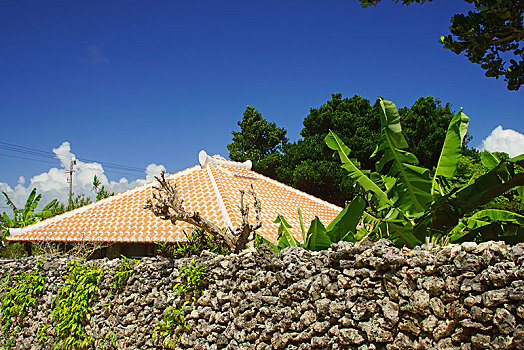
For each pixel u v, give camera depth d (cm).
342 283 512
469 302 399
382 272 479
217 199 1598
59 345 942
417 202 688
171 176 1920
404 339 450
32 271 1087
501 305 381
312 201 2023
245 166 2112
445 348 414
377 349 472
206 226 866
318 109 3666
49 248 1555
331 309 516
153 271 798
